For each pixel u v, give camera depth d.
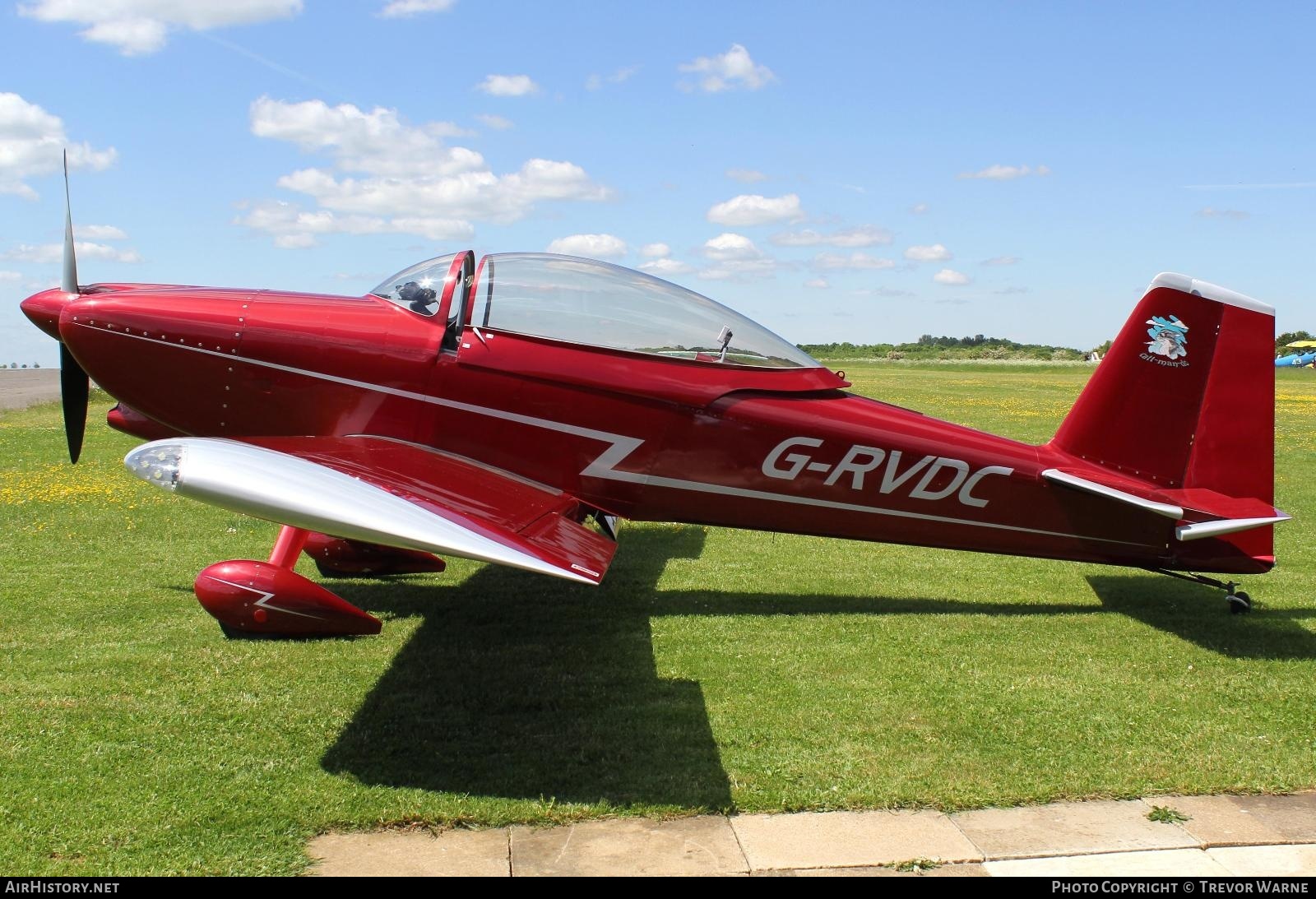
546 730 4.10
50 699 4.31
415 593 6.30
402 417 5.51
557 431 5.45
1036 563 7.42
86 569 6.67
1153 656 5.14
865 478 5.62
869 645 5.32
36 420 18.56
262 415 5.65
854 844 3.21
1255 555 5.68
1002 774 3.71
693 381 5.46
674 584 6.68
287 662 4.88
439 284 5.60
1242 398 5.55
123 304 5.71
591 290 5.51
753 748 3.94
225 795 3.46
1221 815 3.42
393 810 3.37
